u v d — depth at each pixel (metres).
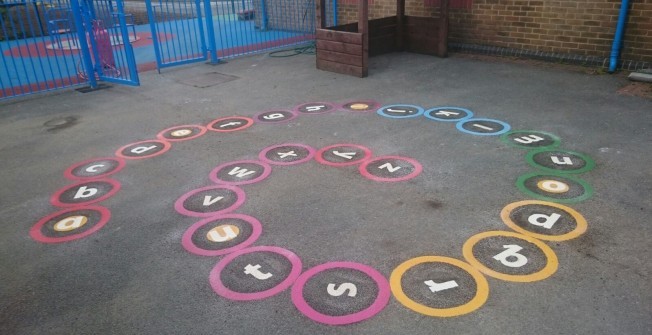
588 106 5.50
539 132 4.79
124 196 3.81
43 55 9.66
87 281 2.81
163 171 4.23
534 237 3.04
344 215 3.39
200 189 3.87
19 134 5.31
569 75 6.80
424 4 8.85
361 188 3.77
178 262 2.95
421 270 2.77
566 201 3.46
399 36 8.77
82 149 4.81
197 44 10.45
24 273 2.90
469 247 2.97
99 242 3.20
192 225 3.35
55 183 4.09
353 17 10.37
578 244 2.96
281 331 2.36
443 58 8.20
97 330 2.43
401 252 2.94
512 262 2.81
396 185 3.80
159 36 11.79
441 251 2.94
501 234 3.09
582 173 3.88
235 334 2.36
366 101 6.03
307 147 4.63
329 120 5.37
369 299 2.56
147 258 3.00
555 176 3.85
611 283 2.60
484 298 2.53
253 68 8.15
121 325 2.46
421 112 5.54
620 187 3.63
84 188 3.97
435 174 3.96
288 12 11.53
